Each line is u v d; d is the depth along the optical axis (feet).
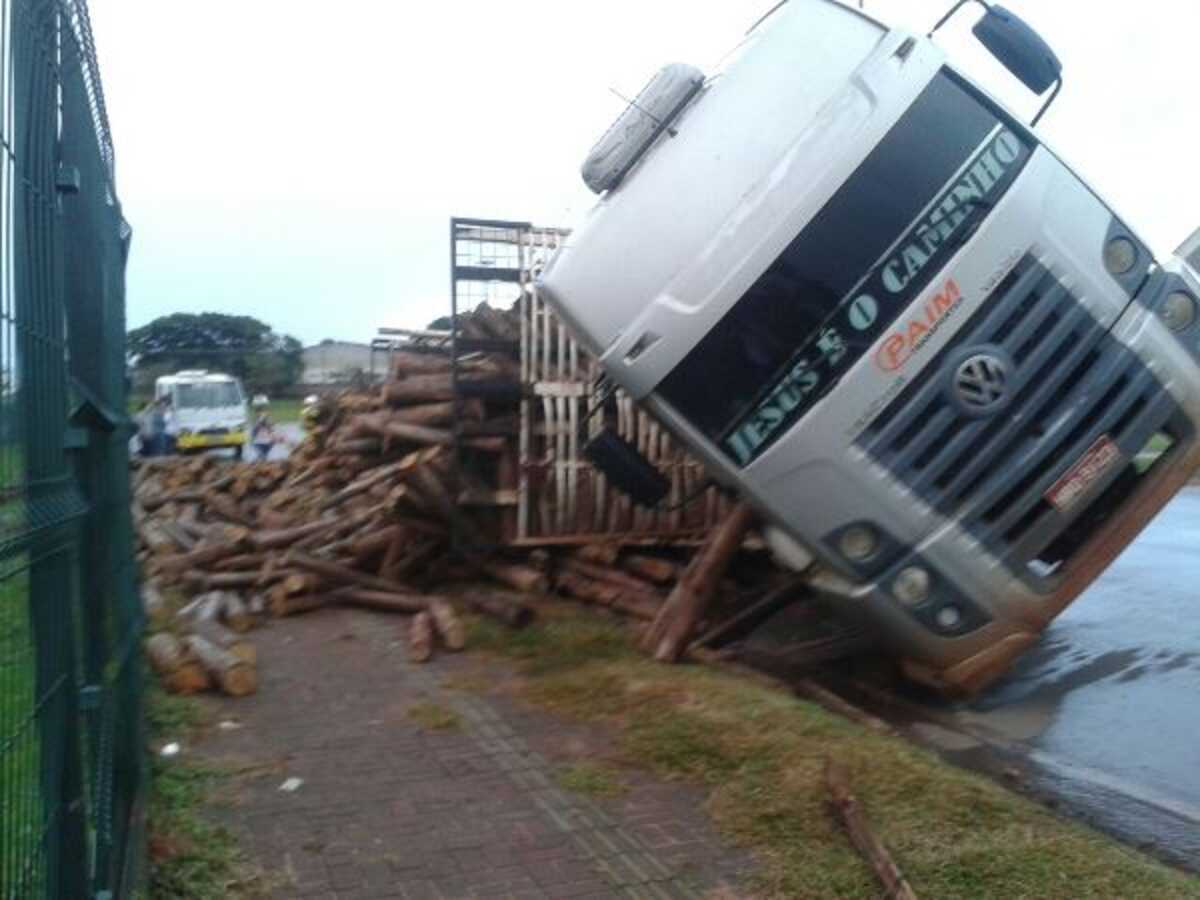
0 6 7.48
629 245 22.30
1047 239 21.44
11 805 7.43
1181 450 22.44
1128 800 18.49
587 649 26.68
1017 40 22.94
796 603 28.50
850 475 20.99
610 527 32.32
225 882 14.84
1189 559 40.83
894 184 21.07
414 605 31.76
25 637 7.97
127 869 13.12
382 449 42.11
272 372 189.78
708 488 29.73
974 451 20.98
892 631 21.61
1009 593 21.34
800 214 21.02
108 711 12.75
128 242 23.85
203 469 65.77
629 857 15.65
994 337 21.01
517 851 15.89
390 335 58.13
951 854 15.14
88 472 12.69
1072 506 21.26
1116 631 29.81
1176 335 22.38
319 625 31.01
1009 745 21.45
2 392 7.28
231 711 22.93
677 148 22.59
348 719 22.25
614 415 31.63
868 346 20.92
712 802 17.34
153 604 30.55
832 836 15.93
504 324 32.63
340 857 15.72
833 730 19.58
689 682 22.90
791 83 22.35
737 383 21.44
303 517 44.42
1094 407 21.29
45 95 9.74
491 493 32.68
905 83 21.34
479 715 22.26
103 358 15.83
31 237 8.57
